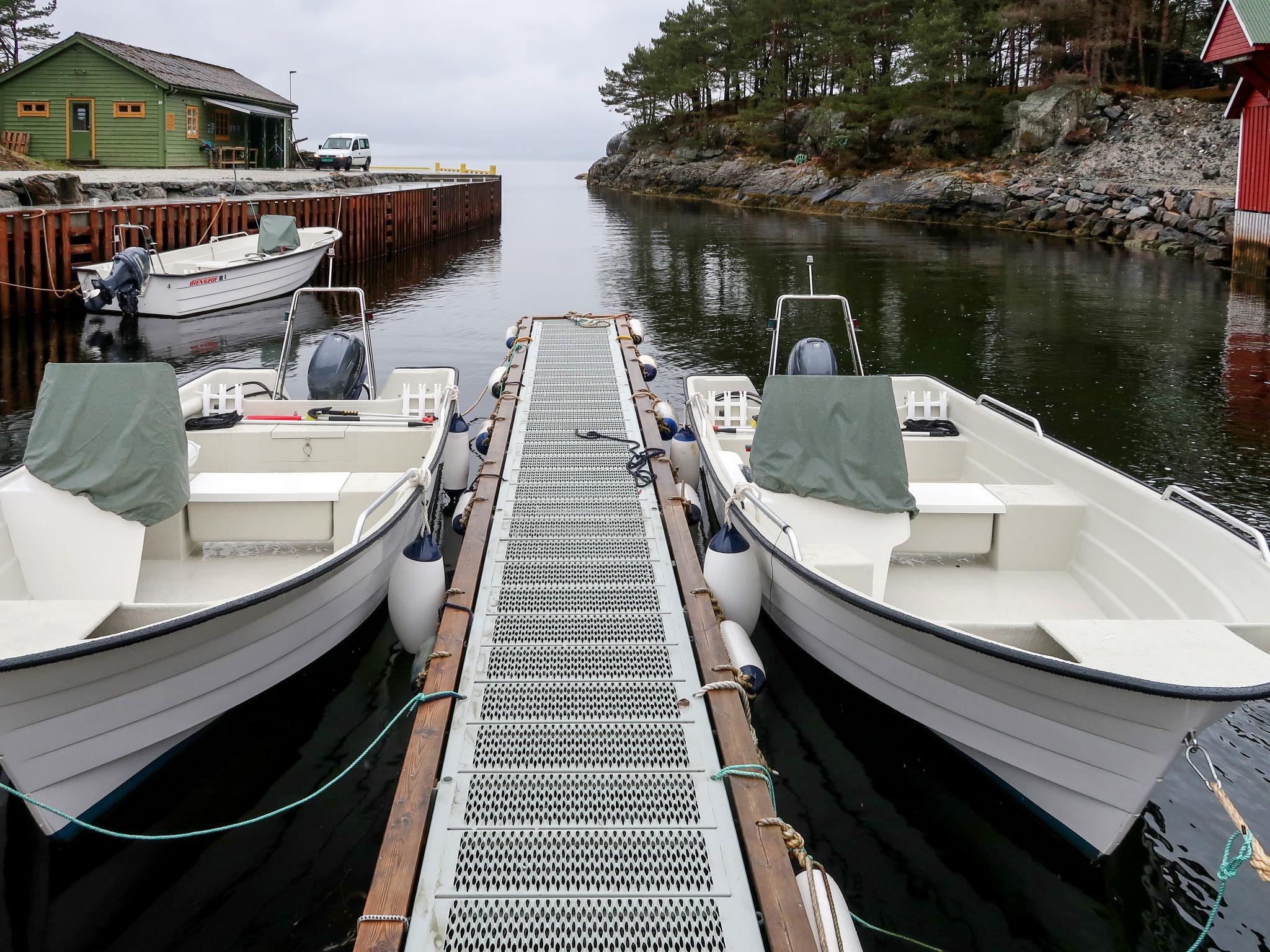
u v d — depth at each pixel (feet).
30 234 50.98
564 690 14.79
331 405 25.52
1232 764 16.15
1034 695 13.14
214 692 15.15
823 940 10.02
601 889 11.02
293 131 123.13
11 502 16.14
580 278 72.49
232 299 55.42
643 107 192.03
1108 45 118.21
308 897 12.99
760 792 12.40
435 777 12.67
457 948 10.18
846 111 134.72
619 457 24.85
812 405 17.37
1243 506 25.96
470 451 31.99
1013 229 106.52
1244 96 69.36
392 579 17.63
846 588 14.92
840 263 77.97
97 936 12.28
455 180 142.92
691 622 16.65
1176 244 83.92
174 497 16.69
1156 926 12.72
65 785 13.41
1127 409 35.45
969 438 24.03
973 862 13.83
